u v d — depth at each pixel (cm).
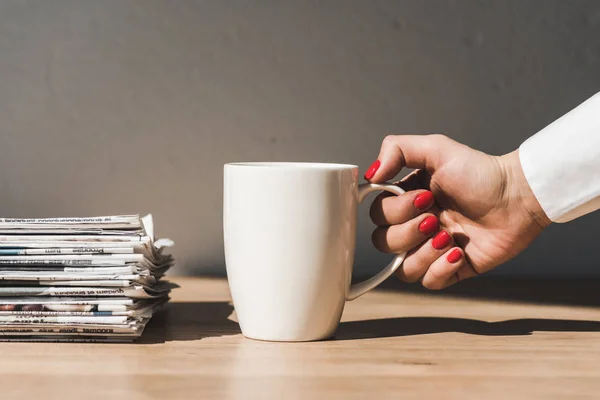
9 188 110
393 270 78
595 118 77
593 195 78
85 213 111
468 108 113
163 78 111
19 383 64
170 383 64
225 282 106
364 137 112
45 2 110
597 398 62
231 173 74
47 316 72
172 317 84
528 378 66
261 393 62
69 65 110
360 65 112
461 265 80
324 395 62
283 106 112
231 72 111
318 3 112
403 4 112
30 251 72
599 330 81
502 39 113
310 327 75
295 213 73
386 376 66
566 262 115
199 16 111
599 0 114
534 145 79
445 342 76
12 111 110
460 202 81
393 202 78
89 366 68
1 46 110
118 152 111
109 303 72
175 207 111
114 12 110
